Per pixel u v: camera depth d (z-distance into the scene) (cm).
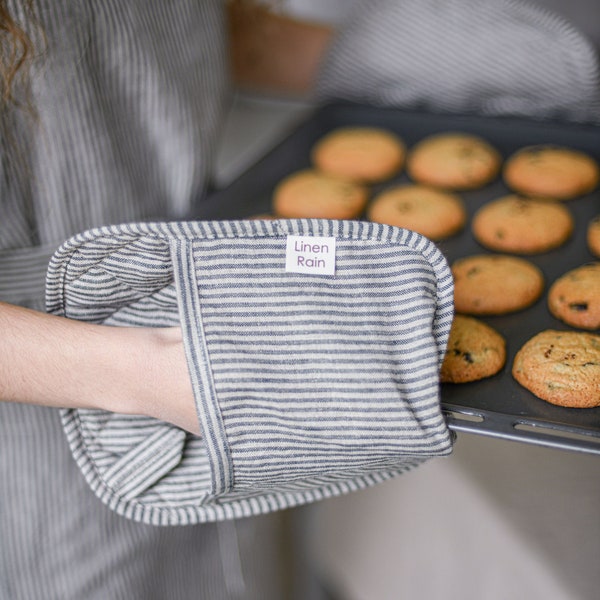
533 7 104
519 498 94
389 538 115
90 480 65
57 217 78
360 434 54
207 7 91
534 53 104
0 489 80
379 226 54
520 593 95
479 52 106
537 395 70
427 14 107
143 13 80
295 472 57
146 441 63
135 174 86
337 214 99
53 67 72
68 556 84
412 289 54
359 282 55
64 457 81
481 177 103
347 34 112
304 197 100
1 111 69
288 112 131
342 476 61
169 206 94
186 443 64
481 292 83
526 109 110
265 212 99
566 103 107
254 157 118
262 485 59
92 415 64
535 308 83
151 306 64
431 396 54
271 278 55
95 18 74
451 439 59
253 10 117
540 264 90
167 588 92
